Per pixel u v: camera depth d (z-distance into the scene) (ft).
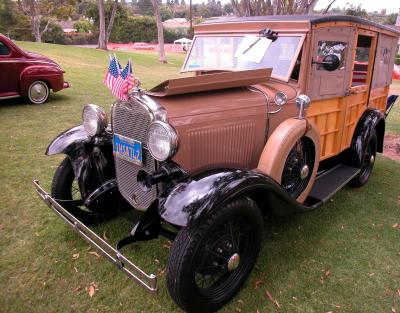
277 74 11.33
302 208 10.48
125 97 8.87
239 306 8.87
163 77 47.91
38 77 27.91
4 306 8.64
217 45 12.67
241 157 10.34
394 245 11.52
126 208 11.18
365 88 14.89
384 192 15.44
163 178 8.53
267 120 10.50
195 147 9.25
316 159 11.57
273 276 9.87
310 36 10.93
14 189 14.17
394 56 17.43
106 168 11.07
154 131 8.09
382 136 16.43
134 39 160.56
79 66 52.08
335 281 9.79
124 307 8.72
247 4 28.91
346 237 11.84
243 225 8.77
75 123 23.44
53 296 8.99
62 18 126.21
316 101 12.05
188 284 7.73
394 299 9.25
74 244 10.89
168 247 10.81
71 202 10.94
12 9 125.80
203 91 9.62
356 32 12.88
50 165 16.61
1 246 10.73
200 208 7.55
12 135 20.59
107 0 137.90
